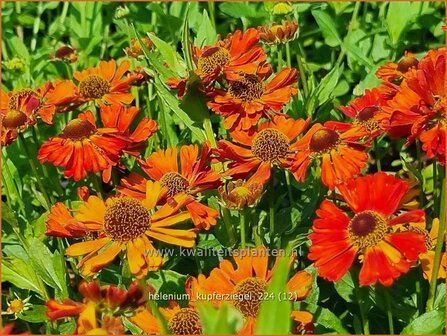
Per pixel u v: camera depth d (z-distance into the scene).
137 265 0.44
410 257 0.40
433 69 0.46
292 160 0.52
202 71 0.54
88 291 0.38
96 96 0.63
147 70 0.56
